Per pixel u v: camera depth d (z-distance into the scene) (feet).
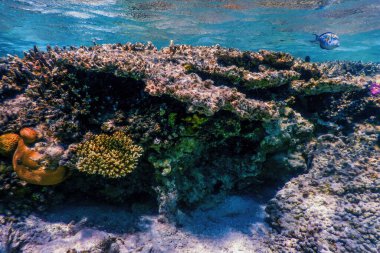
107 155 13.08
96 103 15.02
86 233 12.33
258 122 16.71
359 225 13.50
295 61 20.90
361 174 15.94
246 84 17.04
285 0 37.27
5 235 11.50
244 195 18.19
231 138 16.83
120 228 13.80
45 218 13.24
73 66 14.52
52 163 12.60
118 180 14.64
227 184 17.38
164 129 14.39
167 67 16.14
